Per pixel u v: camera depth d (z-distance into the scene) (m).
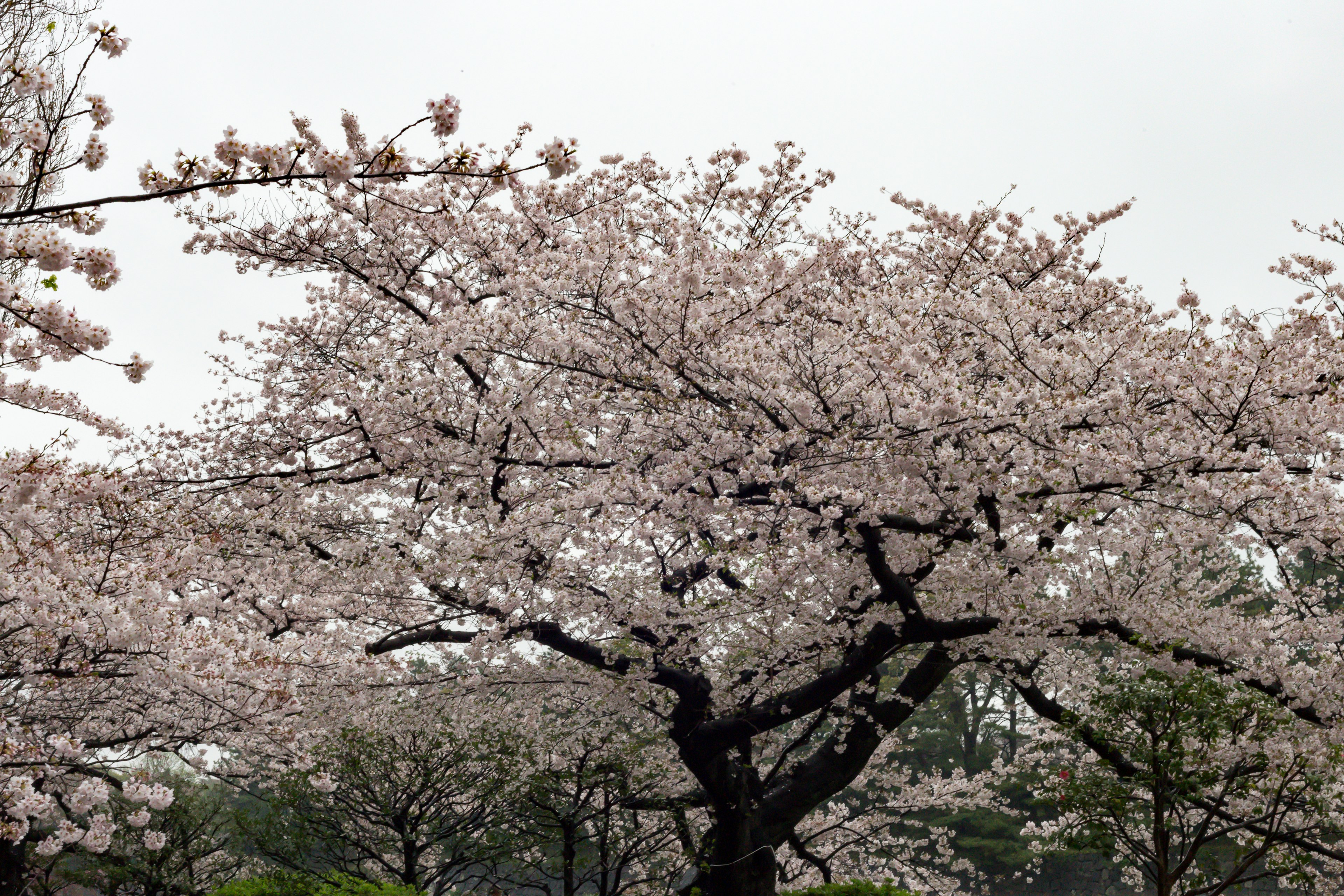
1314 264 9.83
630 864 14.38
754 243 10.18
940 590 10.03
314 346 10.42
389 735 12.88
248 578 9.80
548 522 8.02
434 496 9.98
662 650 9.63
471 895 15.44
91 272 4.38
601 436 9.61
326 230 9.57
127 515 7.94
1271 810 10.66
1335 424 7.33
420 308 10.15
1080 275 11.62
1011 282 11.28
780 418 8.36
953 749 28.75
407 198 9.55
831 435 8.03
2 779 5.83
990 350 8.62
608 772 13.26
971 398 7.39
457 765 13.32
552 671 10.52
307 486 9.72
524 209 10.09
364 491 10.13
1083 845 10.73
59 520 8.02
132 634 6.18
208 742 8.64
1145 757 10.01
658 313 8.24
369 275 9.77
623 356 9.20
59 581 6.24
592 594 8.98
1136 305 10.59
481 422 8.91
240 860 15.20
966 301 8.54
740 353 7.83
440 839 13.64
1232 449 7.42
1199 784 9.74
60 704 8.25
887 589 8.77
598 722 13.18
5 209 4.63
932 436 7.30
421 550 8.98
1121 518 9.17
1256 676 8.76
